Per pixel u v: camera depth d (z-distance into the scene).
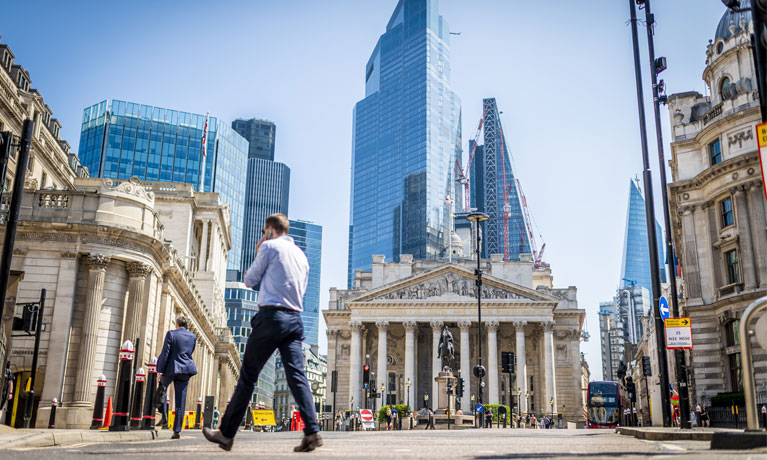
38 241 41.69
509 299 101.81
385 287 103.88
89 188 71.12
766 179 9.34
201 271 84.31
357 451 9.34
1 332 17.30
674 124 57.00
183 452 9.14
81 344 41.12
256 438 17.20
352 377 101.19
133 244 44.03
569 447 11.20
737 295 47.88
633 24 31.42
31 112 54.59
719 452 8.11
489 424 71.19
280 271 8.97
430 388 109.25
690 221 53.47
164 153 194.75
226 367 86.31
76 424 39.59
